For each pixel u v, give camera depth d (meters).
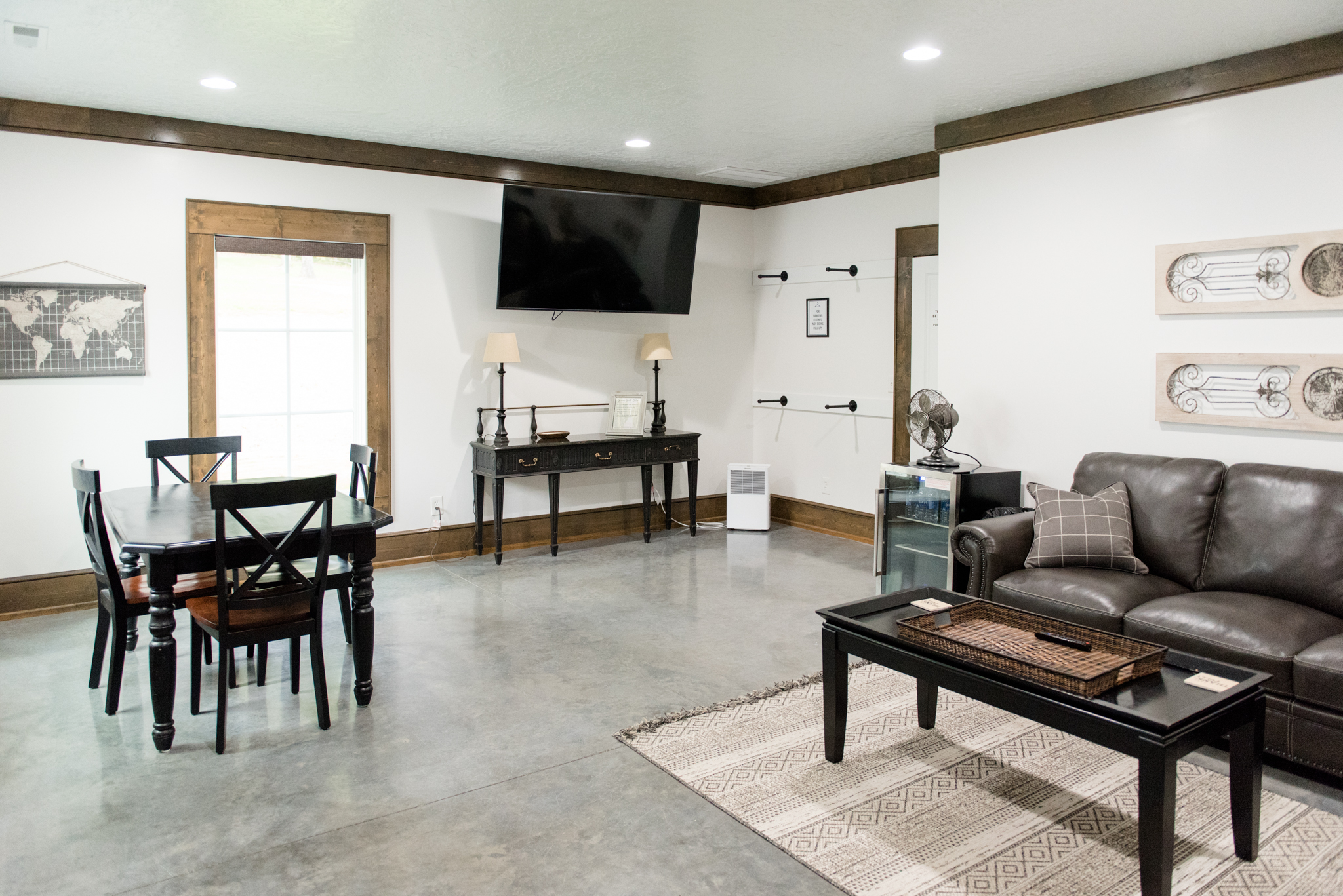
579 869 2.29
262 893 2.19
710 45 3.44
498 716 3.25
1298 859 2.32
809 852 2.36
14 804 2.61
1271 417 3.51
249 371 5.00
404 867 2.30
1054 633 2.70
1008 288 4.42
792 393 6.52
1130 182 3.93
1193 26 3.23
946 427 4.40
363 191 5.15
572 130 4.84
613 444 5.82
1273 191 3.49
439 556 5.59
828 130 4.80
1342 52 3.27
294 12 3.10
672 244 6.05
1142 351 3.93
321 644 3.11
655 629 4.22
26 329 4.30
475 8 3.05
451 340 5.53
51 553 4.43
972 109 4.36
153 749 2.96
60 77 3.86
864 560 5.54
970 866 2.30
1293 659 2.71
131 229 4.52
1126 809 2.58
